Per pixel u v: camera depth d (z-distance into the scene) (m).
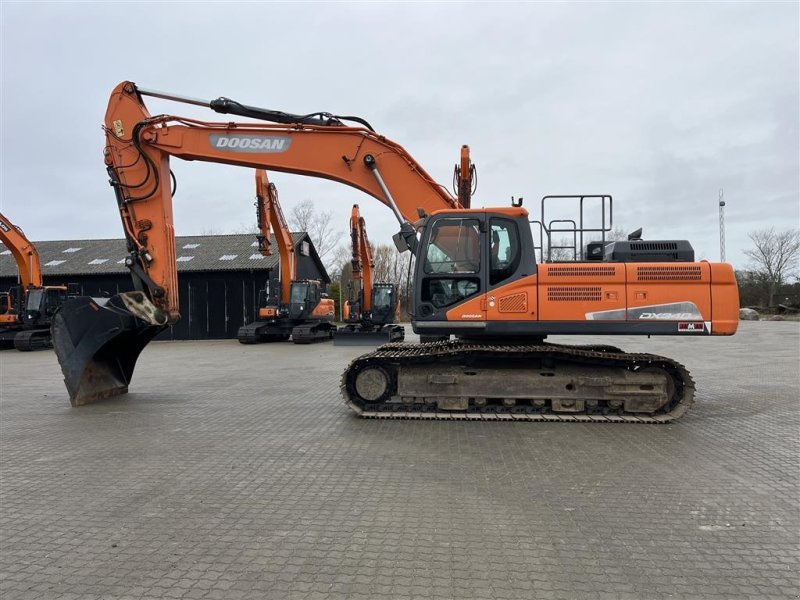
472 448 5.96
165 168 9.31
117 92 9.27
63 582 3.21
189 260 32.16
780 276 57.97
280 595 3.04
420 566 3.36
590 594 3.03
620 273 7.29
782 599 2.98
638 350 18.33
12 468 5.41
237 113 9.00
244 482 4.93
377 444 6.16
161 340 30.56
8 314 23.45
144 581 3.21
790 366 13.62
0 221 22.67
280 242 24.20
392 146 8.68
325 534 3.82
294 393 9.73
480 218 7.57
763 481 4.89
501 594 3.03
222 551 3.58
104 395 9.26
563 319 7.35
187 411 8.13
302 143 8.92
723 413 7.81
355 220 25.09
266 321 25.52
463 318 7.52
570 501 4.41
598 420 7.17
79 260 34.03
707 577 3.21
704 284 7.19
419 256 7.68
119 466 5.43
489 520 4.04
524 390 7.50
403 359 7.62
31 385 11.58
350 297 27.22
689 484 4.81
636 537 3.75
